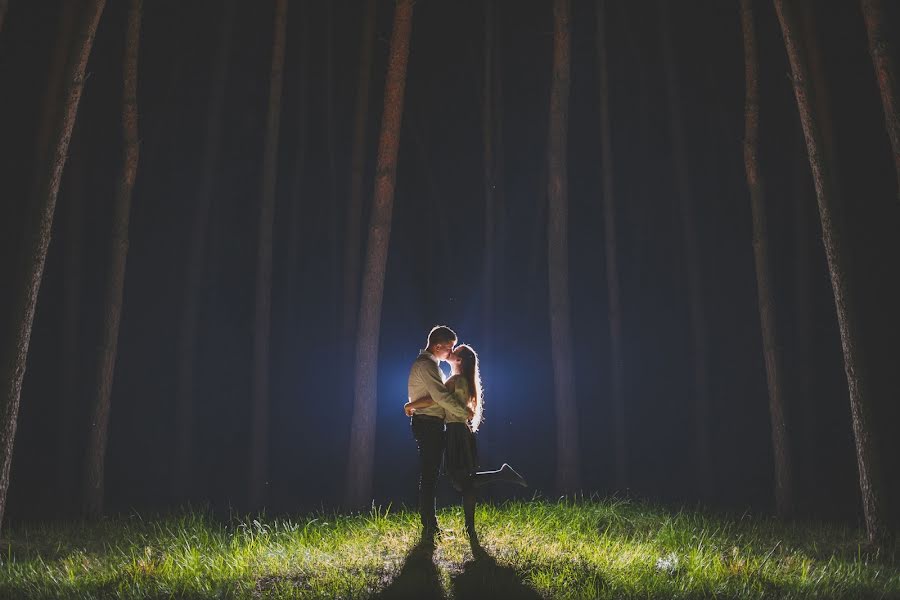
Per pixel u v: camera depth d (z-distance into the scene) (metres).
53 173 7.73
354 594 5.48
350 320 13.08
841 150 14.21
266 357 12.04
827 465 14.18
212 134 13.03
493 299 13.12
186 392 12.45
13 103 13.29
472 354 6.51
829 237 8.15
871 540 7.81
